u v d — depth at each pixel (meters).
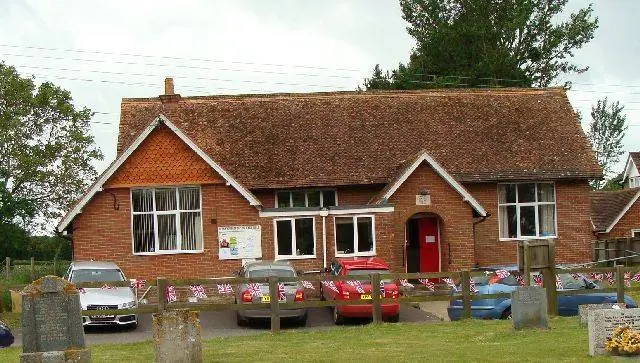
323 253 30.91
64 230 30.69
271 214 31.06
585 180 36.22
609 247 35.81
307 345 18.73
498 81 58.09
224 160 34.22
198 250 31.03
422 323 22.28
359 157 34.91
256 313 24.31
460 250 31.73
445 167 34.75
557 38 59.88
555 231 35.94
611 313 15.60
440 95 38.66
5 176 51.66
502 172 35.19
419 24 62.78
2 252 48.97
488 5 60.22
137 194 31.02
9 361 17.03
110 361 16.98
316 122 36.47
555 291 22.48
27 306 15.72
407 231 32.94
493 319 23.05
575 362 14.97
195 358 15.74
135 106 36.84
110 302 23.80
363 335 20.31
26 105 52.94
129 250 30.59
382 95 38.28
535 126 37.62
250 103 37.12
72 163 53.69
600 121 83.25
